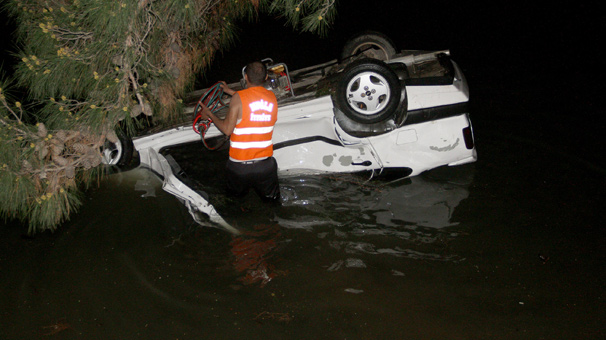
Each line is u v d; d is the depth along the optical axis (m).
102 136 3.71
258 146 3.99
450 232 4.07
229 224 4.15
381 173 4.56
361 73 3.99
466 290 3.49
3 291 3.52
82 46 3.78
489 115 6.23
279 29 8.86
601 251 3.86
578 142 5.53
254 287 3.54
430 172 4.90
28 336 3.16
